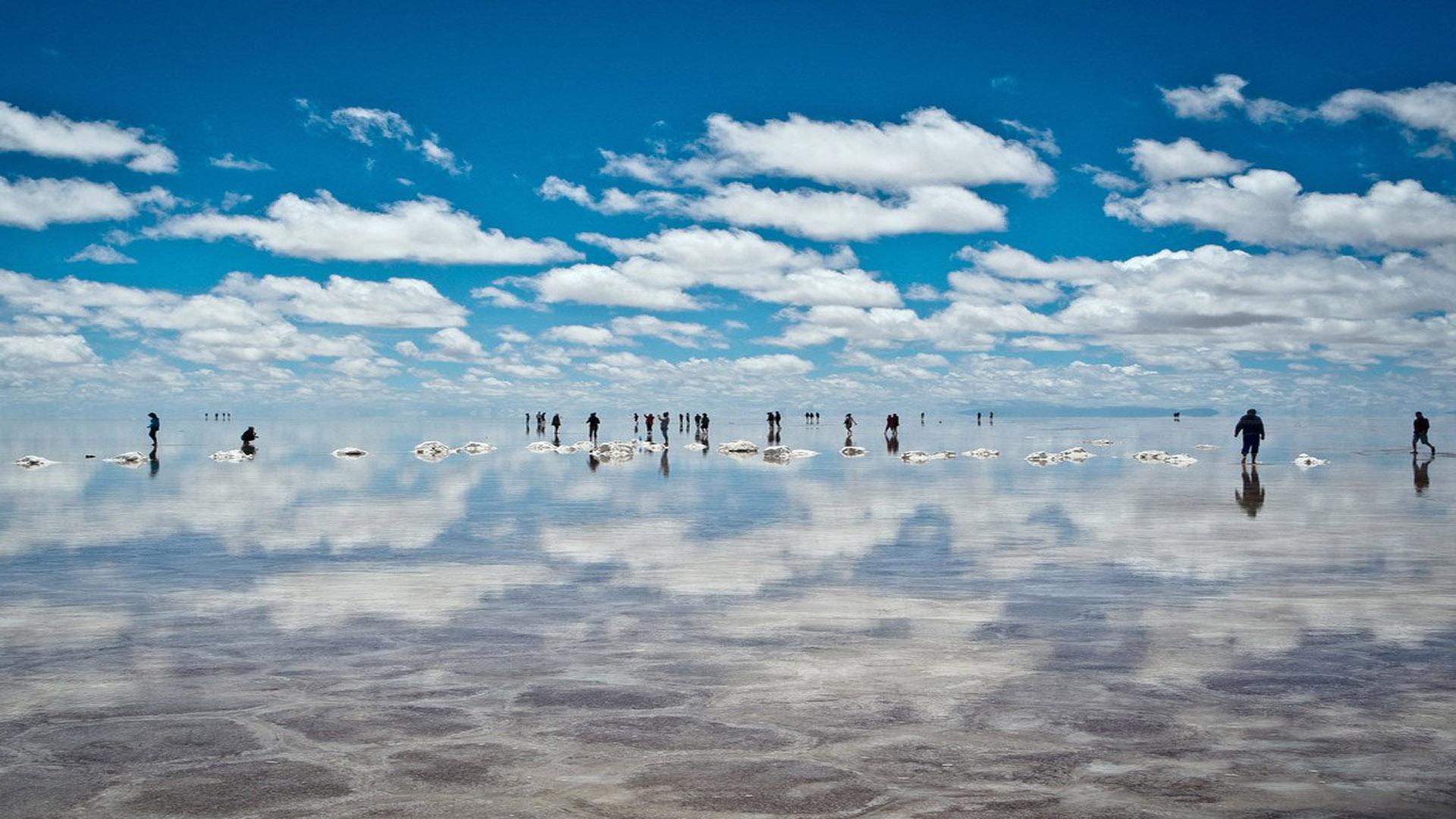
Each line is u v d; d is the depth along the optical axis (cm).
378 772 441
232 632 738
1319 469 2936
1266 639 702
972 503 1844
